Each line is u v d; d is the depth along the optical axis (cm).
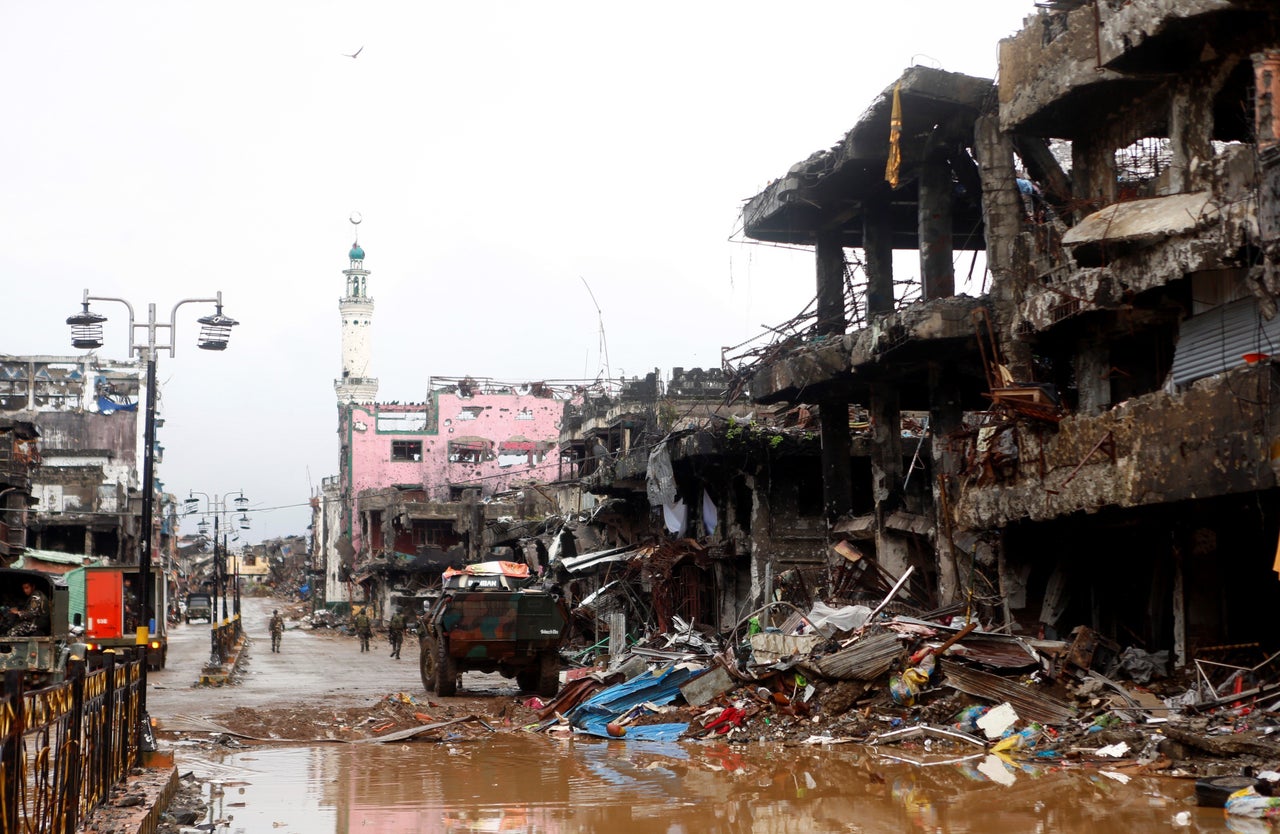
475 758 1759
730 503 3650
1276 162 1577
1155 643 2147
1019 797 1284
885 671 1925
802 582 3319
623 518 4734
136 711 1401
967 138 2636
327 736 2077
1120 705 1738
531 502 6975
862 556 2917
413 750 1877
